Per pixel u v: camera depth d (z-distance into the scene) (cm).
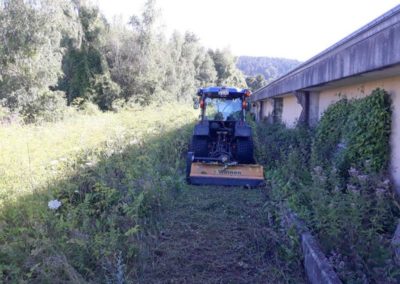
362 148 595
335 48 644
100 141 772
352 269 340
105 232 418
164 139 949
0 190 454
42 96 1833
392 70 514
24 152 614
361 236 360
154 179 582
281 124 1395
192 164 734
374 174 506
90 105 2056
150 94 2981
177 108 1977
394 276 319
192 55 5316
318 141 773
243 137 833
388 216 445
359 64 550
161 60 3416
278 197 555
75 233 385
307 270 374
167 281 369
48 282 321
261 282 370
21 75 1830
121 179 581
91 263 371
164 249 435
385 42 468
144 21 3125
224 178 712
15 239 362
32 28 1811
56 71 1944
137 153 734
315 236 404
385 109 588
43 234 363
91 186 527
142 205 510
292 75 1044
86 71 2611
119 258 351
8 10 1792
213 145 873
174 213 551
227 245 449
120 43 3062
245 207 586
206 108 928
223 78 5719
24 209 419
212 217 540
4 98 1748
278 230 471
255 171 720
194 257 419
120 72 2961
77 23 2359
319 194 435
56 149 672
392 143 577
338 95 852
